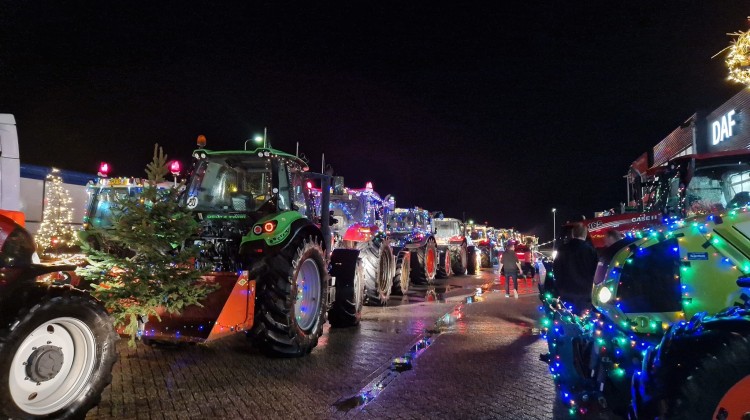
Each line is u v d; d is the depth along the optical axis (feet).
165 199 20.99
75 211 51.60
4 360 12.35
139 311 19.67
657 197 27.02
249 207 23.77
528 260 61.21
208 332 19.48
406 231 55.47
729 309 10.91
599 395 14.19
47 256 24.07
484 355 22.24
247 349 22.98
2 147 22.08
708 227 12.28
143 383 17.74
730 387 9.21
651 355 10.60
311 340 22.30
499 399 16.38
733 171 25.09
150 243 19.92
